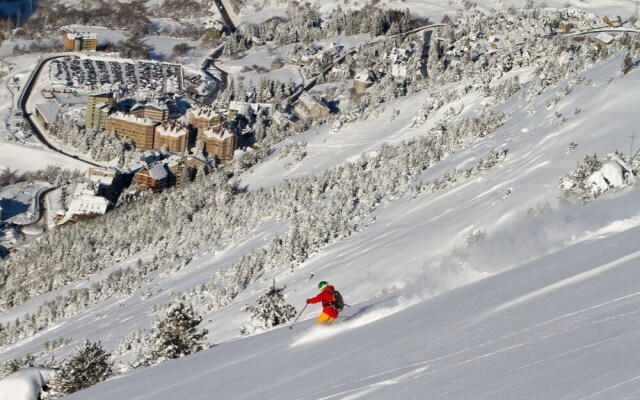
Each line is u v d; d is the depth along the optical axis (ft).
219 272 465.06
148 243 622.13
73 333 446.60
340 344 62.13
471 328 48.57
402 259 352.49
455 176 479.41
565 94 540.52
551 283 55.83
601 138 414.41
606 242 71.41
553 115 505.25
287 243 452.35
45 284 579.48
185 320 145.89
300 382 51.34
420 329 55.11
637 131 407.85
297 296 359.25
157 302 464.65
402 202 493.77
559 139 450.30
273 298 152.66
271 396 49.62
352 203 531.09
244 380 60.03
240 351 81.82
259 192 643.86
